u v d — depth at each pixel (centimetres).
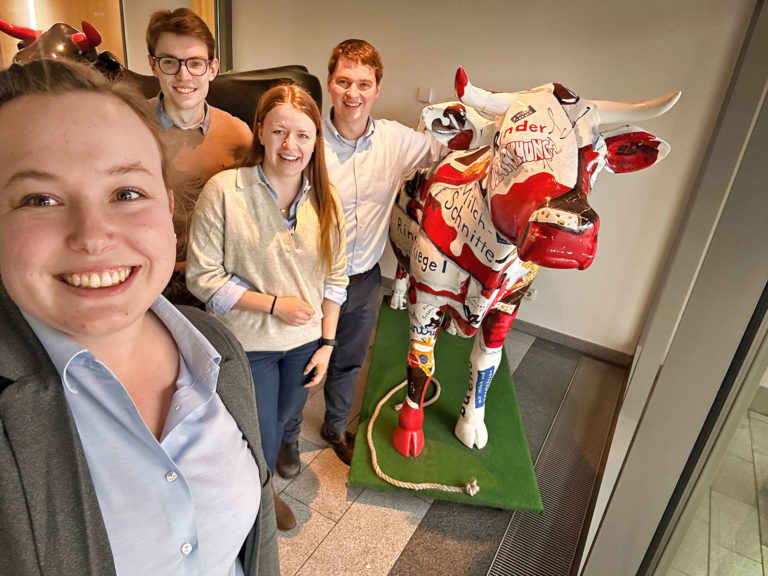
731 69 223
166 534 60
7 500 49
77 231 48
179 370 68
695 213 102
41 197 49
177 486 60
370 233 176
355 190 170
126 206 52
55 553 52
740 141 90
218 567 69
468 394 203
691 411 93
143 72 314
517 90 269
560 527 184
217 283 127
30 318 54
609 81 248
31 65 49
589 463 216
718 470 105
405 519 180
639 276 272
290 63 329
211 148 160
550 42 254
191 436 66
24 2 253
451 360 259
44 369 52
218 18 328
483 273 156
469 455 201
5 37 232
